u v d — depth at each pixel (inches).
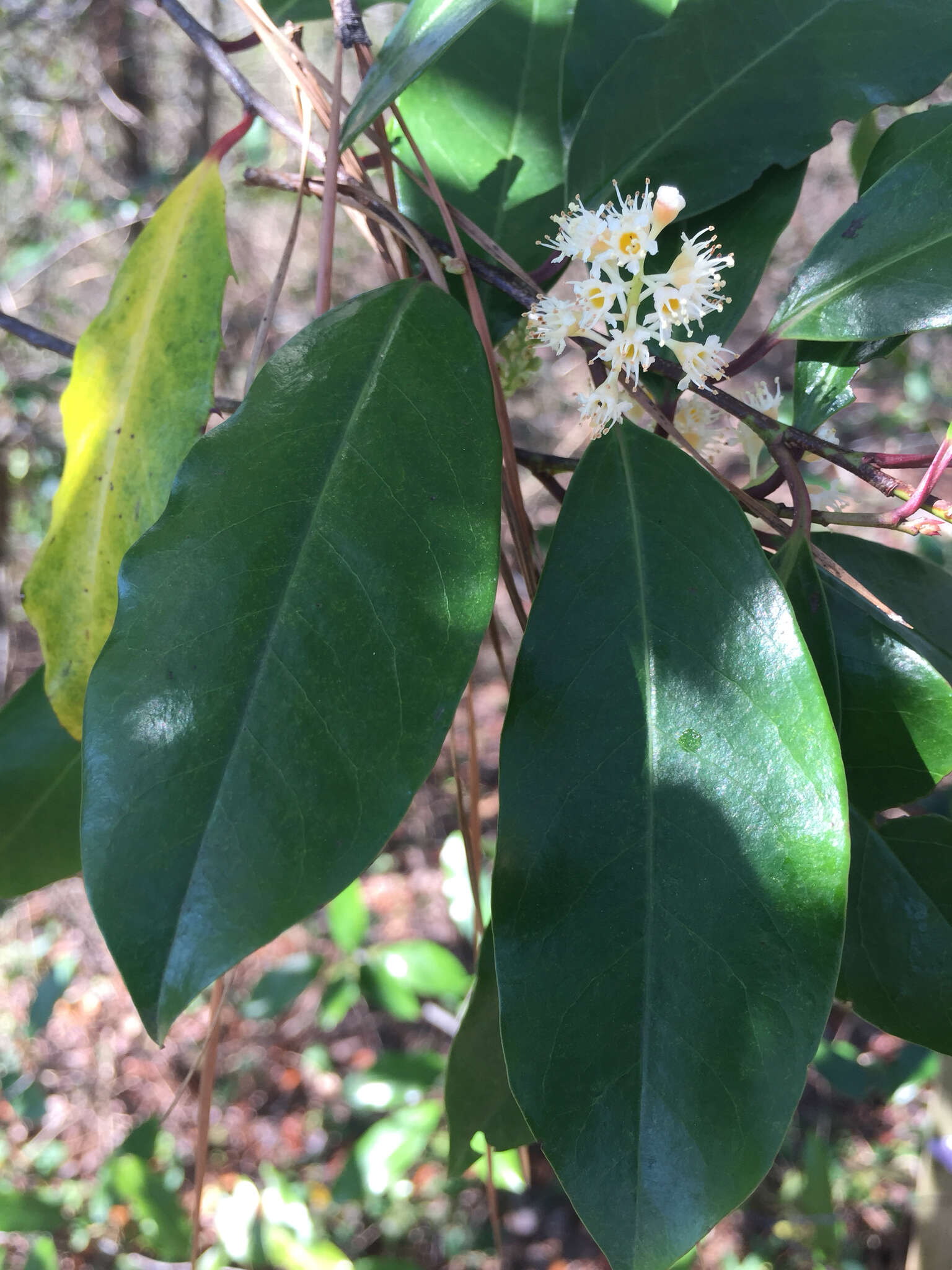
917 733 6.1
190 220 6.5
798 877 4.6
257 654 4.5
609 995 4.6
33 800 8.0
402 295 5.4
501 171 7.7
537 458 7.1
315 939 27.4
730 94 6.9
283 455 4.9
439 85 7.8
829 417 6.7
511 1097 6.4
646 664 5.0
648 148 7.0
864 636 6.2
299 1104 25.5
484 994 6.0
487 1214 22.4
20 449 26.7
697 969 4.6
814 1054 4.4
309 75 6.0
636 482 5.4
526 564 5.9
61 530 6.5
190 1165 24.1
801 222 34.3
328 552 4.7
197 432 6.3
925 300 5.9
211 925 4.1
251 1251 14.0
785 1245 19.2
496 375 5.8
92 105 29.1
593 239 5.4
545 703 5.0
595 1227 4.4
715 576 5.1
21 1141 24.3
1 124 28.2
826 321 6.1
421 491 4.9
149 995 4.0
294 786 4.3
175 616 4.6
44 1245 14.6
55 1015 26.9
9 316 9.0
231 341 32.1
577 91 7.3
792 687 4.8
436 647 4.6
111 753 4.3
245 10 6.1
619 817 4.8
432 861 30.2
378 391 5.1
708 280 5.4
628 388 5.6
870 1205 20.2
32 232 28.8
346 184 6.1
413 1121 15.3
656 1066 4.5
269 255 33.0
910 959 6.2
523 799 4.8
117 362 6.5
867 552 7.2
